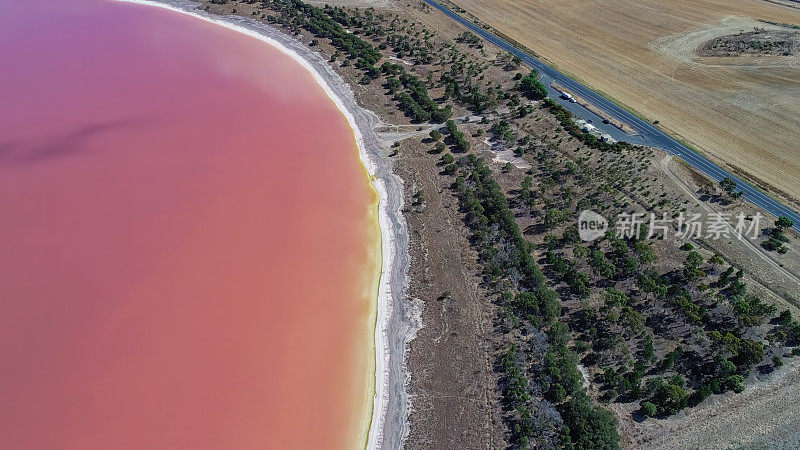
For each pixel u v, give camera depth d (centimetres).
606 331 7175
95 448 6169
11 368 6931
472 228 9100
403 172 10531
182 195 9731
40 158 10356
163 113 11931
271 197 9856
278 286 8200
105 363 7031
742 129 11556
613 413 6256
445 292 7925
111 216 9206
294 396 6775
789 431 6094
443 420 6350
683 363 6750
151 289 8031
